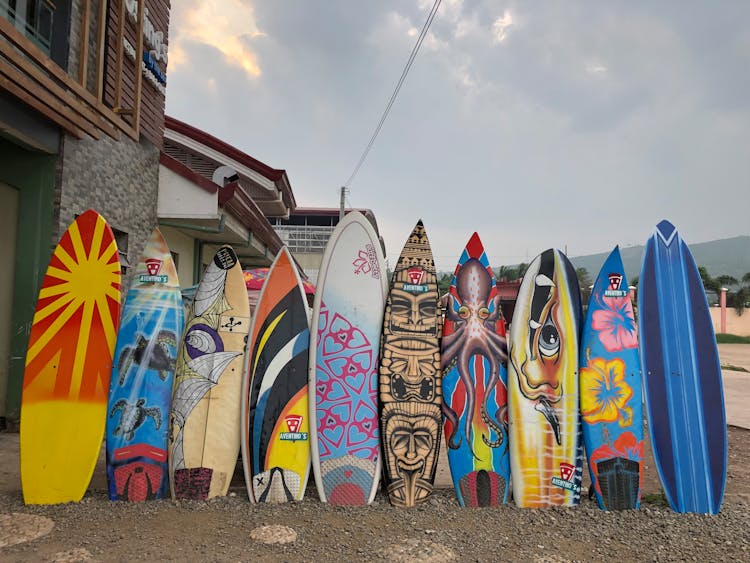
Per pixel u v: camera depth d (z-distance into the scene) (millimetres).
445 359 3289
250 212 8422
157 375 3162
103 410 3051
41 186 4617
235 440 3158
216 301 3336
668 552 2516
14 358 4547
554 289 3348
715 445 3121
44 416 2977
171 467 3051
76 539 2461
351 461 3139
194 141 11359
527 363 3238
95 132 4551
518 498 3080
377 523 2783
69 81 4016
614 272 3350
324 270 3418
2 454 3846
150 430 3080
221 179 10336
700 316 3287
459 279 3432
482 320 3377
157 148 6797
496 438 3191
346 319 3352
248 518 2791
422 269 3457
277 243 11570
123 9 4961
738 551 2533
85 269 3176
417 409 3211
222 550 2402
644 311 3301
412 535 2631
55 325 3080
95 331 3119
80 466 2969
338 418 3199
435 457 3154
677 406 3170
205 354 3240
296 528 2680
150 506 2906
